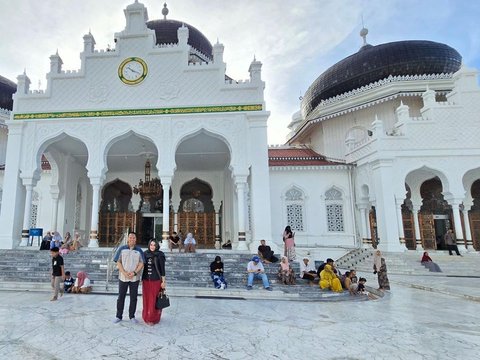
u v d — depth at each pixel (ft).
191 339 13.83
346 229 56.24
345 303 23.08
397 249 46.98
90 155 40.14
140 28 42.80
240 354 12.14
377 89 60.90
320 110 67.92
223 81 41.37
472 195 56.18
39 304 20.76
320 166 57.67
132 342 13.33
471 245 51.75
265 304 22.20
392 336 14.70
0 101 64.13
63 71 42.11
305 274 30.78
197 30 61.41
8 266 32.24
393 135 50.80
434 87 58.80
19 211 40.40
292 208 57.82
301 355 12.12
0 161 64.08
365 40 75.00
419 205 55.93
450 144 50.62
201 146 48.62
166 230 38.32
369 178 53.06
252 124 40.29
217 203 59.88
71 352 12.17
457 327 16.48
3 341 13.41
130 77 41.70
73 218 53.57
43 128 41.39
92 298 22.98
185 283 28.45
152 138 40.42
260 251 33.71
